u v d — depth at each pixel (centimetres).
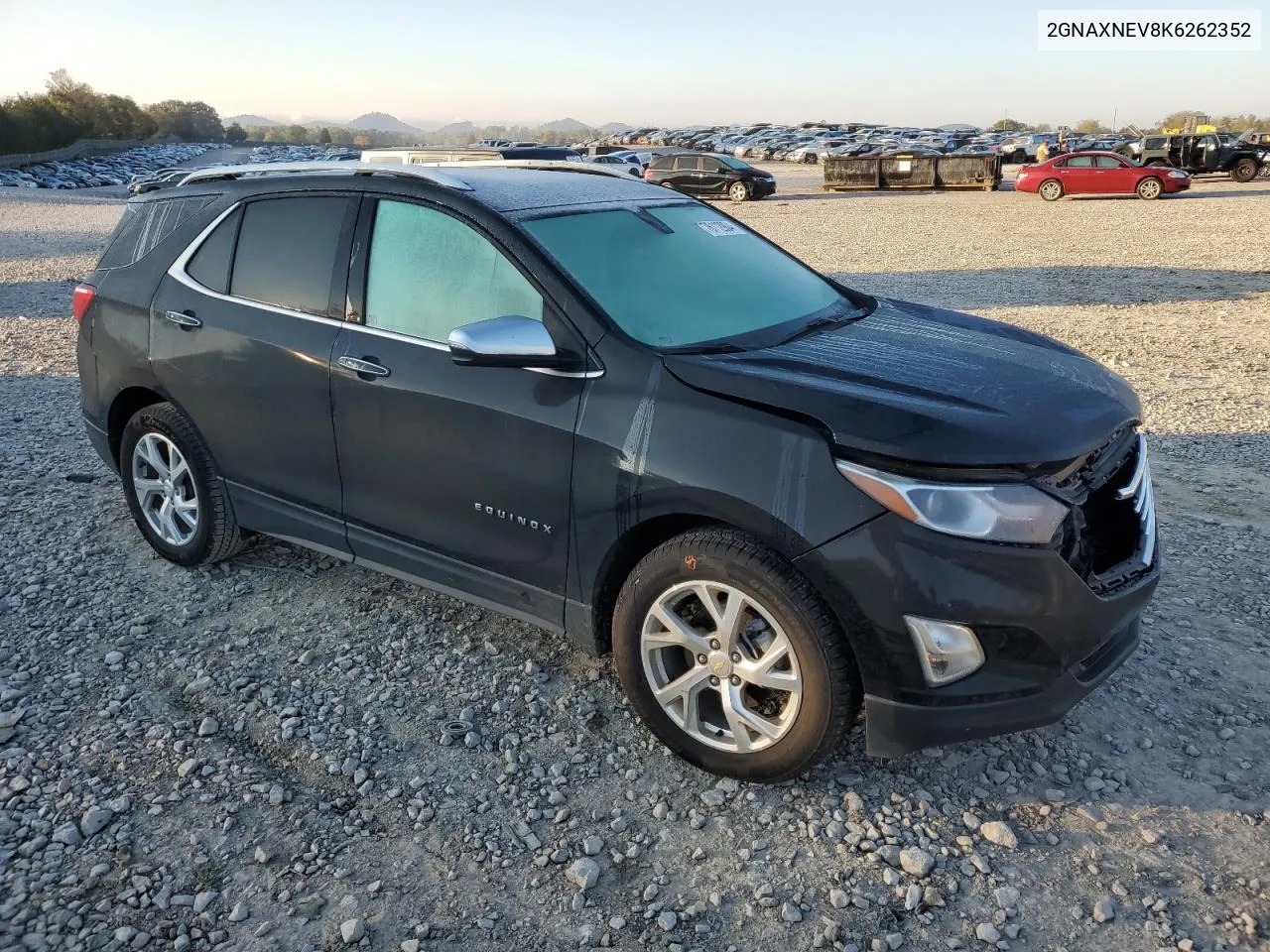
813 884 272
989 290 1309
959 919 260
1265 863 276
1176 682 365
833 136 7050
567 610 335
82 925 255
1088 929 255
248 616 416
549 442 318
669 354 311
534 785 312
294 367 381
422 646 392
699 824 294
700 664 306
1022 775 315
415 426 349
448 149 500
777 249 432
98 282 464
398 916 260
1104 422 296
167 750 326
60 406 748
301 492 399
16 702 351
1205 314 1100
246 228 409
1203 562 461
